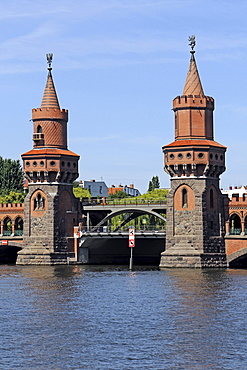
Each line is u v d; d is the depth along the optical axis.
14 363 80.62
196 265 167.50
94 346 87.00
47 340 89.75
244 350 84.88
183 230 170.25
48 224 182.75
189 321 99.69
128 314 104.88
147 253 196.38
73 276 152.62
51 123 184.62
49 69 186.62
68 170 185.12
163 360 81.31
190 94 172.50
